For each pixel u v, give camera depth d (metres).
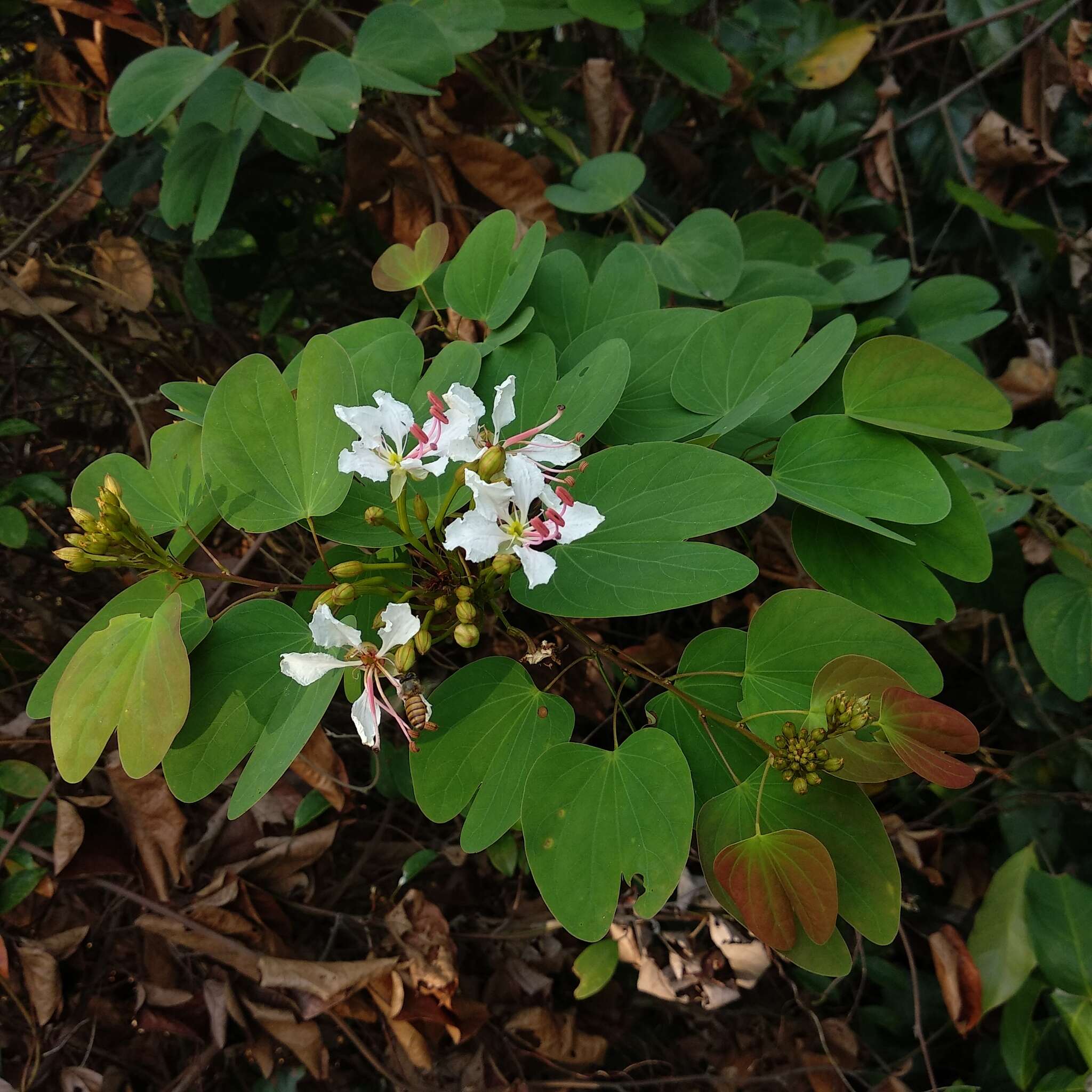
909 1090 0.45
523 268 0.33
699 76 0.49
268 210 0.52
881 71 0.57
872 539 0.30
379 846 0.47
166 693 0.26
